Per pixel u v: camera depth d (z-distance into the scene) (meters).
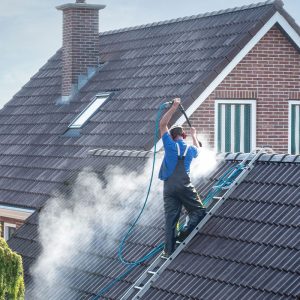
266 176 30.16
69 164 50.75
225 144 49.66
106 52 58.56
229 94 49.44
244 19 50.91
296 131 51.78
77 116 54.47
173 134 29.84
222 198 30.33
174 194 29.53
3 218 52.78
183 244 29.67
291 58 51.25
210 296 26.69
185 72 50.22
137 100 51.28
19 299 31.42
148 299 28.44
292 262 25.86
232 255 27.81
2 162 56.03
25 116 59.34
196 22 54.19
